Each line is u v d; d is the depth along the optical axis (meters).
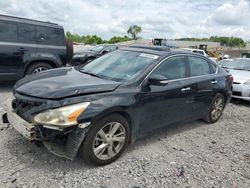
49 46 7.62
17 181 3.02
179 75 4.53
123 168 3.51
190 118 4.97
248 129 5.54
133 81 3.79
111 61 4.54
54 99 3.13
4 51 6.79
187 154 4.09
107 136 3.48
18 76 7.17
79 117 3.10
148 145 4.28
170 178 3.37
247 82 7.60
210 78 5.21
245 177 3.56
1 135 4.11
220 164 3.86
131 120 3.71
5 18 6.81
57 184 3.04
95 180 3.18
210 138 4.85
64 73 4.18
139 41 64.38
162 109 4.17
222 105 5.77
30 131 3.09
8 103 3.81
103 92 3.43
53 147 3.18
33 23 7.30
